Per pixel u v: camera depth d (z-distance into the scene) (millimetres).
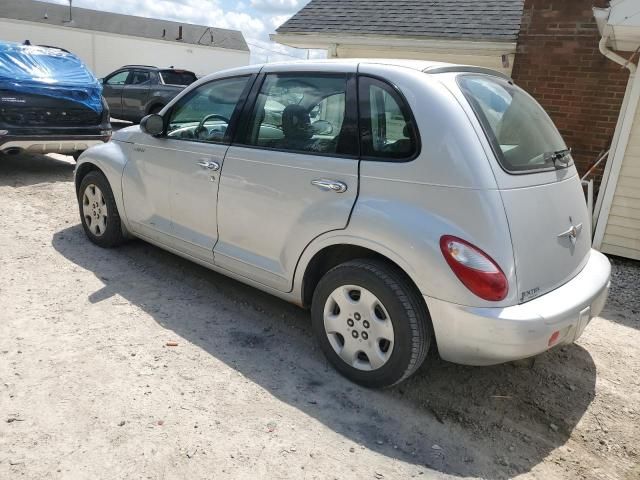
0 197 6465
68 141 7395
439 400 3062
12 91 6859
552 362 3580
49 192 6895
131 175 4414
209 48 43312
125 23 42219
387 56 9078
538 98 7320
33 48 7566
